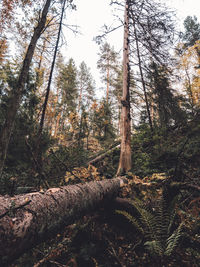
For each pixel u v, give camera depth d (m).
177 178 3.04
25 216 1.28
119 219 2.83
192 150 4.74
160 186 3.20
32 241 1.36
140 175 4.76
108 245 2.26
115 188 3.29
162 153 5.13
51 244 2.34
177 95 8.05
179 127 6.90
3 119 4.83
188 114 7.37
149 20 6.90
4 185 3.46
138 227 2.34
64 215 1.78
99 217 2.87
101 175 5.69
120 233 2.54
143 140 7.16
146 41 7.17
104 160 7.27
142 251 2.14
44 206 1.53
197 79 15.59
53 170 4.92
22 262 2.02
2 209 1.21
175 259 1.93
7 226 1.12
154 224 2.36
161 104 8.02
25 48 8.04
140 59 7.50
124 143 6.04
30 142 4.98
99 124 12.68
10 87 5.39
